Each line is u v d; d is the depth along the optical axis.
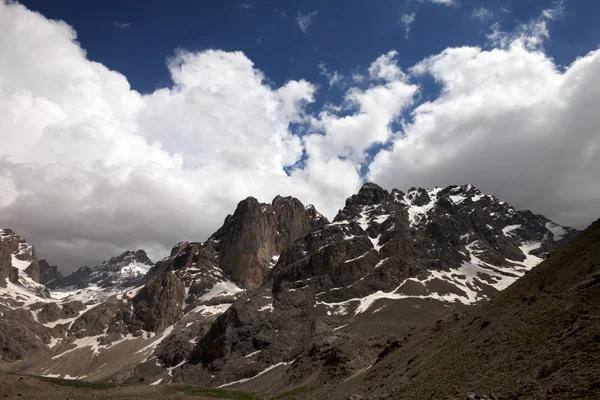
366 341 173.62
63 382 110.75
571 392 39.06
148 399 102.12
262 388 196.00
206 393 122.31
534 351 51.00
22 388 92.62
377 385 88.25
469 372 58.22
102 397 97.69
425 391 61.66
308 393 139.38
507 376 49.44
